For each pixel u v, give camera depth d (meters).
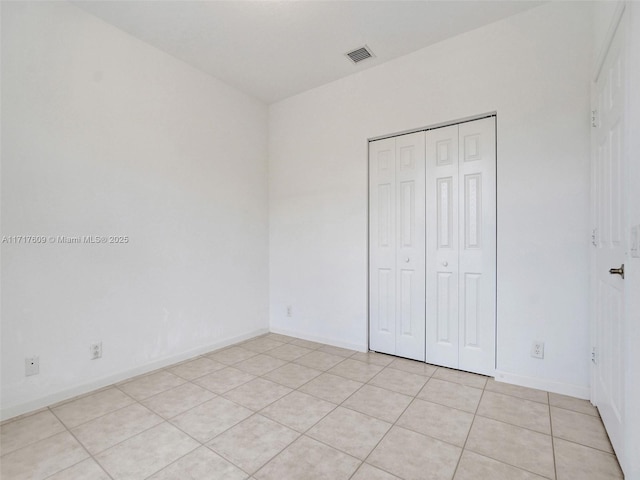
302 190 3.42
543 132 2.18
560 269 2.13
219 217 3.16
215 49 2.67
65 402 2.08
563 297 2.12
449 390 2.21
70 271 2.16
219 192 3.16
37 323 2.02
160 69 2.67
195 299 2.93
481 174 2.46
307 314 3.40
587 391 2.06
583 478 1.39
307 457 1.54
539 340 2.20
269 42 2.57
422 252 2.73
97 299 2.29
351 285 3.09
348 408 1.99
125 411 1.96
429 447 1.60
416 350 2.78
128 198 2.47
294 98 3.48
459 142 2.55
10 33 1.92
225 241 3.21
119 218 2.41
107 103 2.35
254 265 3.52
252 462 1.51
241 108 3.38
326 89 3.23
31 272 2.00
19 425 1.82
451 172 2.59
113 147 2.38
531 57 2.21
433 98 2.61
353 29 2.42
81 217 2.21
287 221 3.55
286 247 3.56
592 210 1.96
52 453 1.58
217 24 2.36
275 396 2.15
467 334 2.53
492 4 2.16
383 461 1.51
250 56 2.77
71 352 2.16
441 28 2.41
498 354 2.34
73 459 1.53
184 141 2.85
